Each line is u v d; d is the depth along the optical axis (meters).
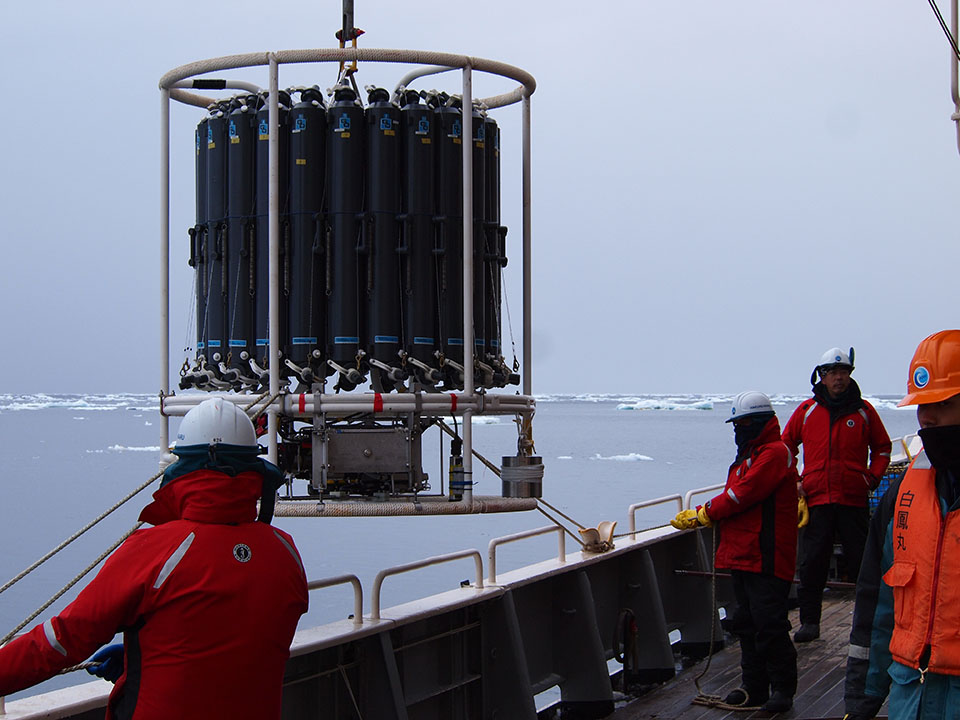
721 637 7.54
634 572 6.95
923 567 3.02
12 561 19.11
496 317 5.72
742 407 5.66
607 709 6.09
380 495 5.22
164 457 5.46
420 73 5.69
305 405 5.13
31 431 86.56
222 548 2.76
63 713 3.34
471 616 5.50
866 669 3.33
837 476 7.14
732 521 5.75
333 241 5.23
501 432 78.25
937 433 2.98
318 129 5.25
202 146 5.58
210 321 5.46
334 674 4.71
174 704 2.66
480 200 5.52
